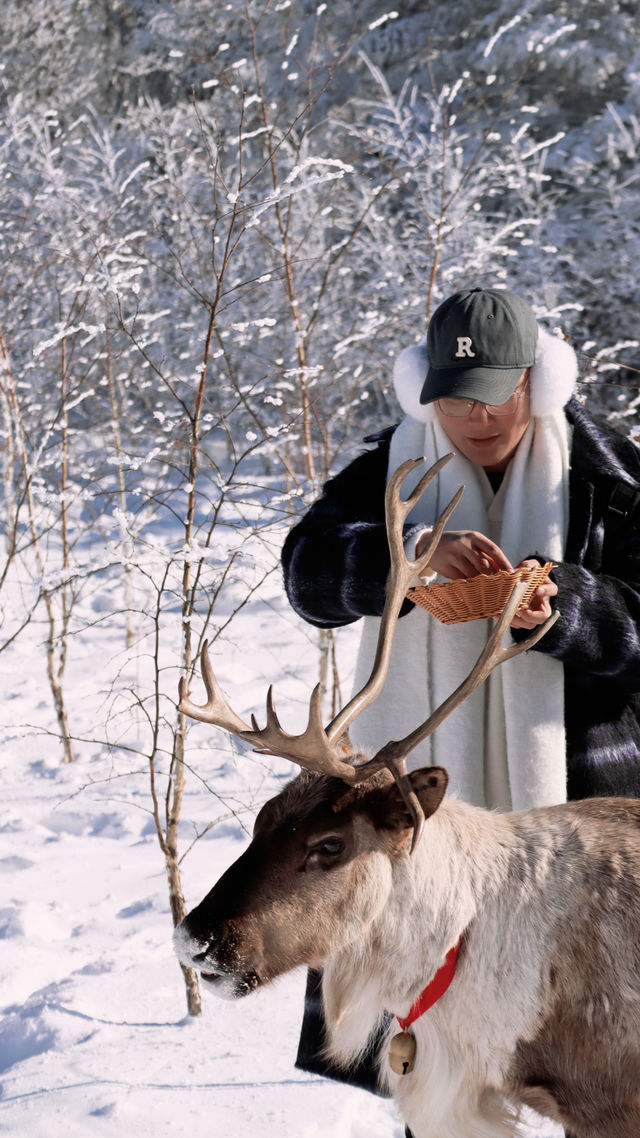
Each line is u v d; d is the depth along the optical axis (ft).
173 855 12.19
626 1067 7.53
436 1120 7.86
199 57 21.59
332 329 27.78
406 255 27.96
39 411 25.81
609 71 49.88
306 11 47.85
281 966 7.46
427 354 9.04
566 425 8.96
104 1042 10.78
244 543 13.47
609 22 50.42
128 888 14.83
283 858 7.45
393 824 7.56
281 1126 9.26
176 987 12.03
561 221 38.70
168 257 26.96
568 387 8.70
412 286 26.78
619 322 35.40
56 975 12.63
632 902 7.65
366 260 32.01
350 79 49.85
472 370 8.48
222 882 7.48
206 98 49.19
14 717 21.75
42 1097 9.81
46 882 15.10
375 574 8.57
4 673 24.27
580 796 8.85
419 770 7.40
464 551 8.15
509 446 8.89
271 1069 10.16
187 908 13.83
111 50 63.10
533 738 8.60
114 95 62.23
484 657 7.48
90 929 13.58
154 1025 11.14
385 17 23.90
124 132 36.99
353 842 7.52
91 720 21.43
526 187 33.22
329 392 25.86
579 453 8.96
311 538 9.04
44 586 20.13
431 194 28.14
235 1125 9.29
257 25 22.65
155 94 59.41
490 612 7.89
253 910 7.34
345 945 7.69
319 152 32.30
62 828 17.39
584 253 36.73
